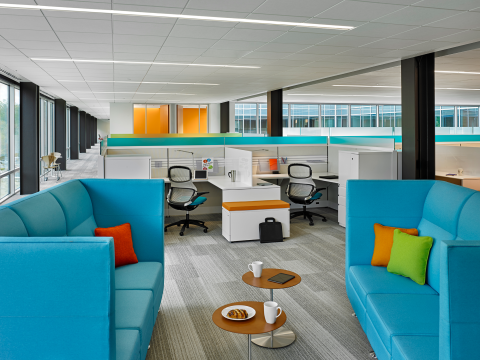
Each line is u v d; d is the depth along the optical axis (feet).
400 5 13.30
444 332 5.82
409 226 11.30
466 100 54.24
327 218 24.07
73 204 10.42
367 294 9.11
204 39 17.62
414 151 21.52
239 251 17.39
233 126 55.77
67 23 14.85
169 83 33.50
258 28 15.96
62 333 5.90
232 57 21.88
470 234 8.24
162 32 16.30
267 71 27.04
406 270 9.87
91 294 5.89
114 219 11.73
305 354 9.16
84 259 5.86
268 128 39.55
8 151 31.65
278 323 8.07
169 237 19.86
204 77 29.94
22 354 5.91
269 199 20.20
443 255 5.81
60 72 26.91
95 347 5.92
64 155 50.19
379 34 17.06
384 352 7.63
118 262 10.84
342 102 59.26
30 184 32.63
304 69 26.21
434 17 14.66
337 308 11.62
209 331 10.30
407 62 22.29
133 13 13.78
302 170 22.36
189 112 57.52
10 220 7.20
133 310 8.16
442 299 5.87
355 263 11.32
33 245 5.86
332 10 13.78
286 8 13.52
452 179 23.30
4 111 30.17
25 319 5.88
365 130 34.78
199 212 25.29
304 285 13.41
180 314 11.28
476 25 15.75
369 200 11.38
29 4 12.74
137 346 7.13
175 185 20.39
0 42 17.74
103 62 23.03
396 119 63.62
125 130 54.60
